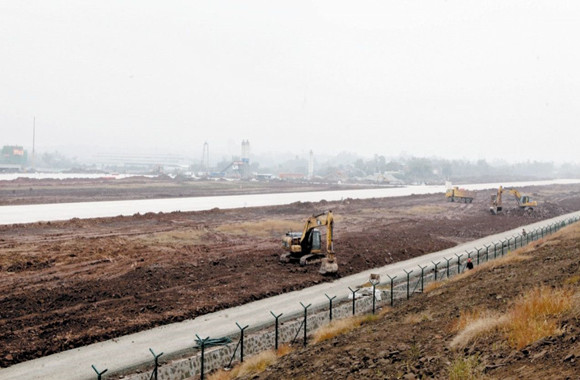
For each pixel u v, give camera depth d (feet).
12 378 61.72
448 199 360.48
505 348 42.09
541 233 184.85
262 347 68.90
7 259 118.11
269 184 576.20
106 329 78.54
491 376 37.09
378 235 186.80
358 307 89.15
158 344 73.46
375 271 130.00
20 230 165.48
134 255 132.67
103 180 504.43
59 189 377.30
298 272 122.42
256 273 120.06
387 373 44.34
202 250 145.89
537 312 48.29
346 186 598.75
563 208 329.52
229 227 191.83
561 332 40.83
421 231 204.33
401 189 547.49
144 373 57.72
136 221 200.03
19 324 78.54
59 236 156.15
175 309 89.81
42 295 92.89
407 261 145.48
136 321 82.48
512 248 160.04
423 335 55.88
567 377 31.96
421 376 41.34
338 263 133.08
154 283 106.22
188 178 613.52
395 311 79.61
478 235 201.26
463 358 42.91
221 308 92.48
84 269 115.14
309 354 57.88
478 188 585.22
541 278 74.49
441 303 75.56
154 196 343.67
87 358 68.08
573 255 93.20
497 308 60.59
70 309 87.10
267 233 185.88
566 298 49.55
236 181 617.21
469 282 90.79
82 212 235.40
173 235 167.84
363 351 53.57
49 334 75.51
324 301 97.71
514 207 309.42
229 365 63.36
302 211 262.67
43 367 65.00
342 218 240.12
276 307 93.50
